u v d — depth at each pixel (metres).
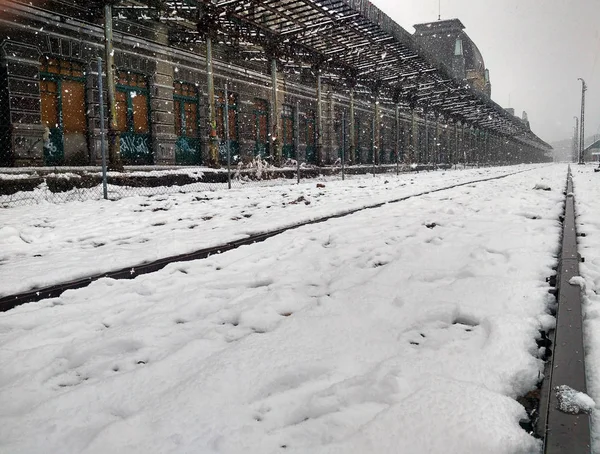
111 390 1.71
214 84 20.78
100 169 13.48
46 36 13.58
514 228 4.86
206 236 5.22
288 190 13.41
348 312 2.43
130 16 15.80
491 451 1.20
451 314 2.32
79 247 5.05
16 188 10.53
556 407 1.33
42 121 13.82
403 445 1.24
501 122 58.97
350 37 21.11
